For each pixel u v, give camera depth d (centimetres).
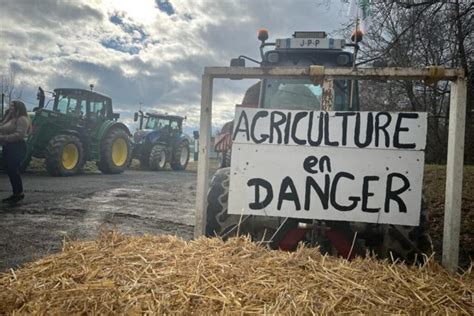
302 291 146
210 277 154
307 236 239
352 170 200
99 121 1239
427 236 231
